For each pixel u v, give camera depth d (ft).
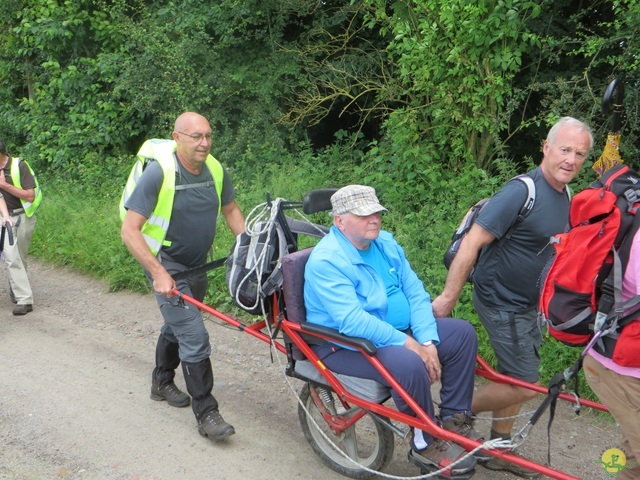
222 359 17.31
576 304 8.84
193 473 12.06
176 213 13.10
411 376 10.12
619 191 8.57
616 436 13.15
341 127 34.30
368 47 31.07
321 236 12.70
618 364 8.57
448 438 9.70
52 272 25.66
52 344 18.39
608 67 23.99
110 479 11.85
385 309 10.97
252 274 11.44
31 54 38.11
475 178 22.66
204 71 33.24
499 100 22.13
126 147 36.81
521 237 10.73
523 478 11.92
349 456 11.97
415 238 19.57
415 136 23.71
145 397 15.10
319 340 11.12
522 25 22.57
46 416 14.14
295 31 34.09
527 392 11.34
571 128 10.30
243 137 31.01
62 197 32.14
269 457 12.66
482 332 16.34
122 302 21.89
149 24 34.32
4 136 40.06
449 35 22.03
